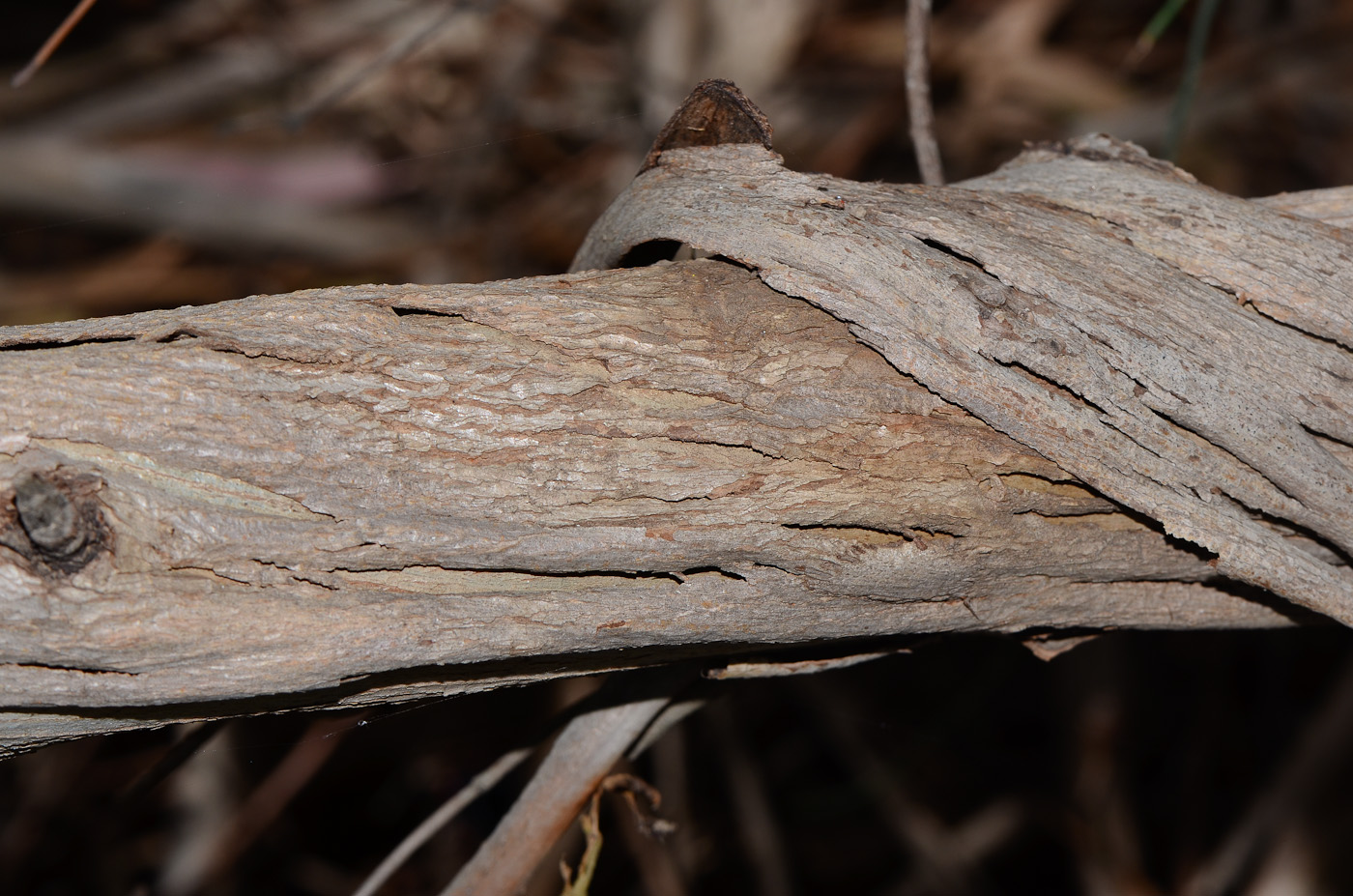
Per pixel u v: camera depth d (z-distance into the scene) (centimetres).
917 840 128
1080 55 146
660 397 63
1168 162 68
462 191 137
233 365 62
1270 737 132
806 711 135
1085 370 64
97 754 114
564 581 63
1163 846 130
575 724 70
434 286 64
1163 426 65
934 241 65
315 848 129
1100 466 64
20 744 62
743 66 138
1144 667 135
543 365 63
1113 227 66
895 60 140
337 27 137
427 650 62
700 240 65
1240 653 134
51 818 120
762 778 133
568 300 64
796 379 64
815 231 65
